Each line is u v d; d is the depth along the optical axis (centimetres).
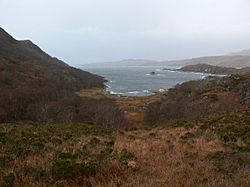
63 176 800
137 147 1292
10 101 5838
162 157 1075
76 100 6794
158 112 5672
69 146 1321
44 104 5806
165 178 787
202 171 867
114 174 826
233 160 975
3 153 1101
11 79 8538
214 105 5212
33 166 876
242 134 1571
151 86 13400
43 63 15825
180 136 1689
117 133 1989
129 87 12975
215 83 7050
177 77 19962
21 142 1343
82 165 840
